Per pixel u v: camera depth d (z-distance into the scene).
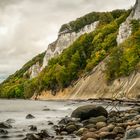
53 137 23.19
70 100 123.44
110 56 113.62
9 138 23.73
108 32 171.75
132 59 101.44
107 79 110.44
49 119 38.69
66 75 157.62
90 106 33.31
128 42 114.44
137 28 124.50
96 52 148.38
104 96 105.62
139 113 34.22
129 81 96.12
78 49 173.88
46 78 178.75
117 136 20.66
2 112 52.59
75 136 23.47
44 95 178.00
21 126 31.09
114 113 34.59
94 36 179.88
